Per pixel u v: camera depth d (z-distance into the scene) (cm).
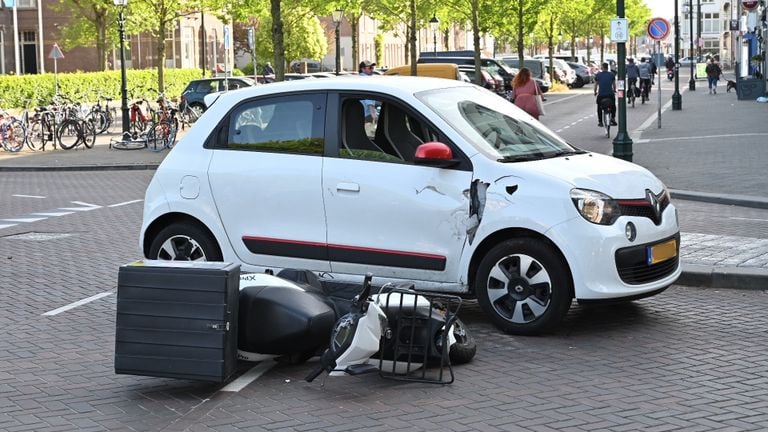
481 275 1016
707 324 1055
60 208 2145
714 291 1214
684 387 841
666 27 3828
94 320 1120
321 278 1066
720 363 910
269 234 1078
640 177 1046
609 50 17925
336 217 1051
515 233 1009
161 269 831
